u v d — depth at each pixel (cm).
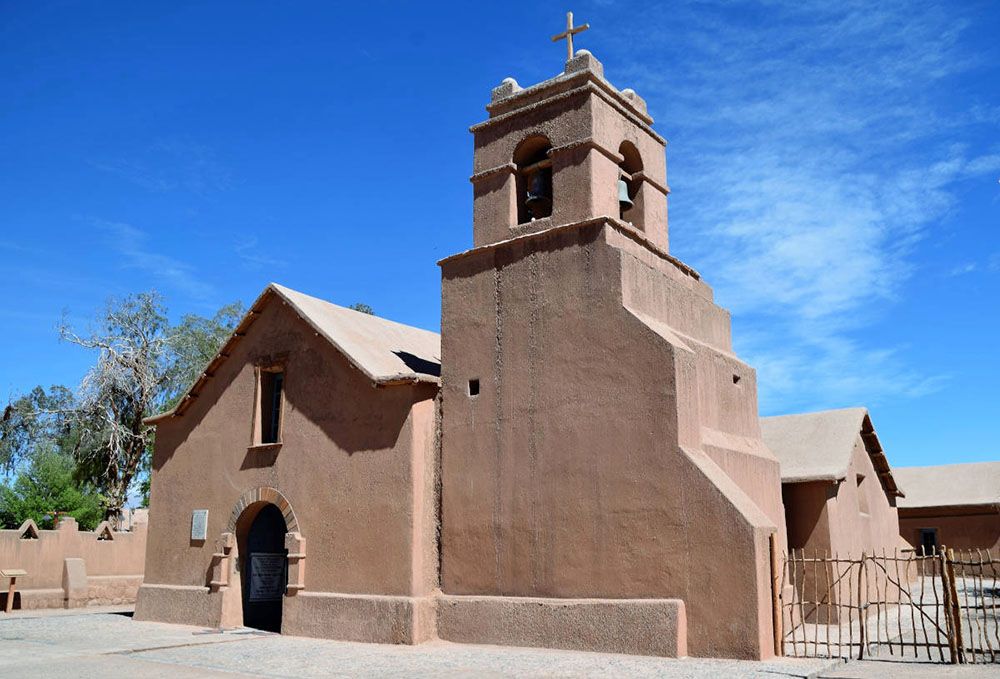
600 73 1684
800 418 2194
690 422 1417
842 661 1245
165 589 1961
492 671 1210
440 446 1664
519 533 1524
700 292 1805
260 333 1950
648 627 1334
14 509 3481
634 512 1399
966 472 3809
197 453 2008
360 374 1731
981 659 1244
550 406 1533
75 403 3619
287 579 1738
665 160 1839
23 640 1644
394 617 1555
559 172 1636
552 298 1573
